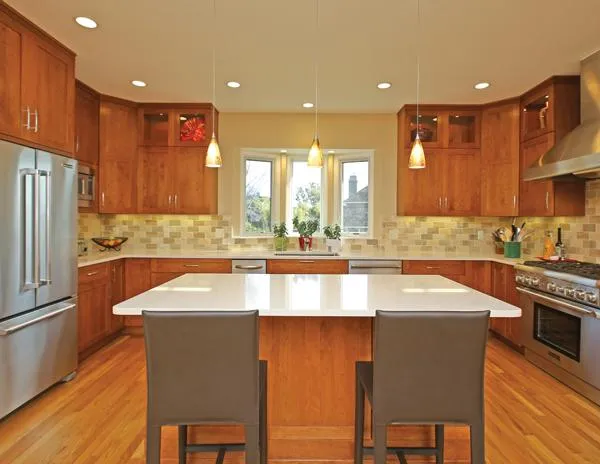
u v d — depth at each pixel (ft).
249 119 15.48
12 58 7.94
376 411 4.69
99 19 8.31
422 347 4.61
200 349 4.60
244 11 7.99
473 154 14.29
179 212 14.51
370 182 15.96
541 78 11.61
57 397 8.84
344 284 7.56
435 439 6.35
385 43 9.39
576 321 9.20
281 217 16.83
